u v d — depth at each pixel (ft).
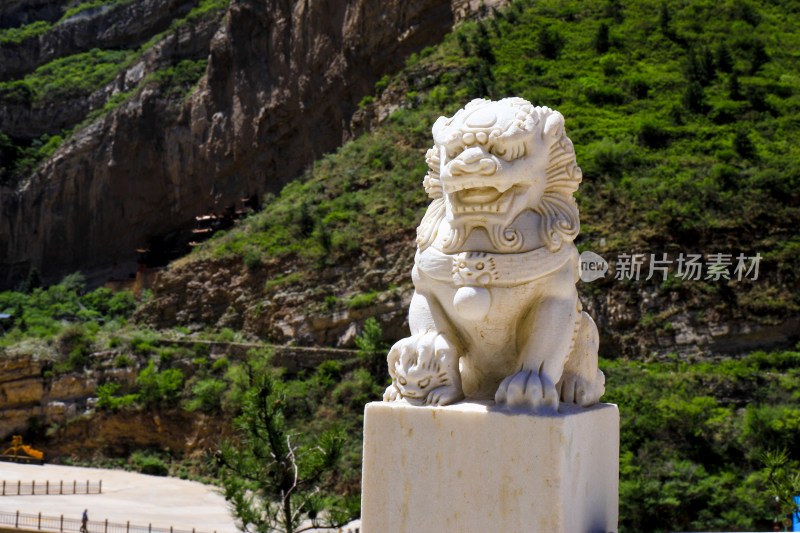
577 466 10.62
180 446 87.97
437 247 11.55
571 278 11.33
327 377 84.94
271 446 24.25
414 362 11.32
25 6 240.12
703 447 60.23
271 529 23.48
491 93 113.80
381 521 10.89
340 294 99.71
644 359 77.20
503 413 10.37
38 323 132.16
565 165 11.65
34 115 203.82
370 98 140.36
